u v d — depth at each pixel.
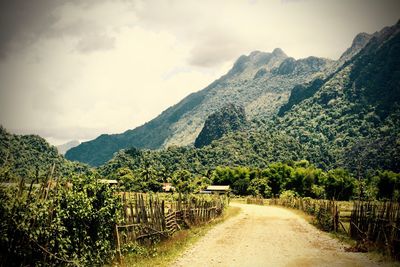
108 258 12.28
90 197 11.81
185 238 19.03
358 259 14.41
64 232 10.59
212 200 34.97
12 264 8.92
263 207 59.53
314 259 14.41
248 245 18.00
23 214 9.08
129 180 118.88
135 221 14.80
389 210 16.52
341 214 35.16
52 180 10.77
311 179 124.75
